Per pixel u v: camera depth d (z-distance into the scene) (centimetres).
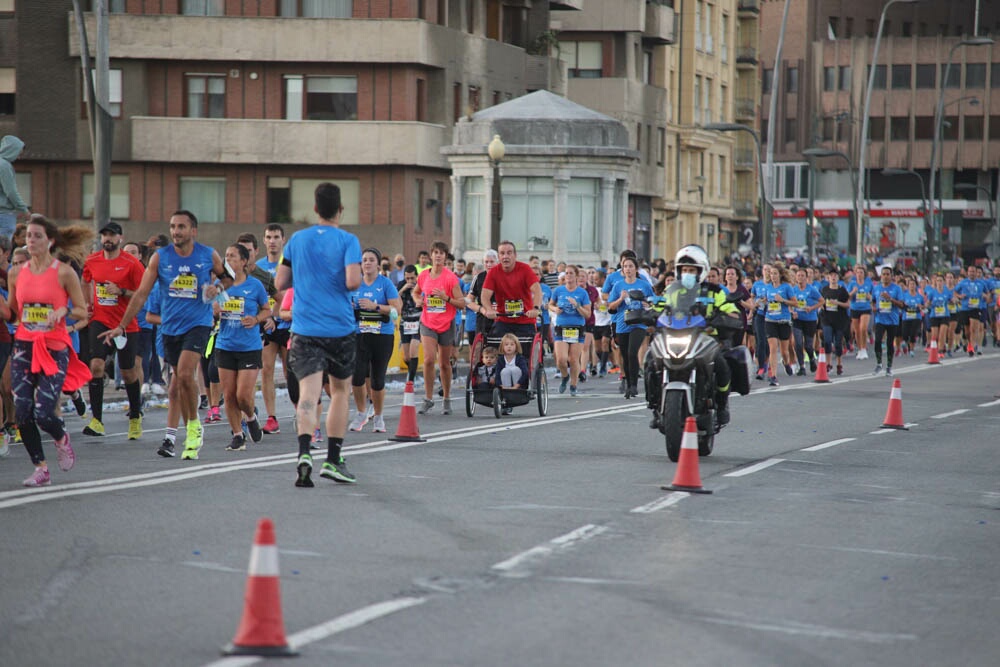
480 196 13225
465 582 2698
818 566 2981
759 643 2314
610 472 4359
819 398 7869
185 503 3531
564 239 13050
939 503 3969
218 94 16675
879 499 3997
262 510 3450
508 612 2467
